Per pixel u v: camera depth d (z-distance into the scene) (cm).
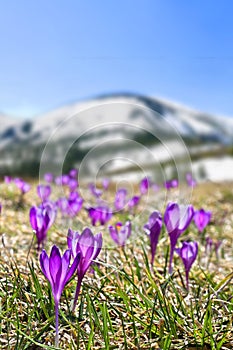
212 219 94
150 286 41
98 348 30
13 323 31
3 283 39
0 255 47
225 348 31
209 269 55
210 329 31
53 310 34
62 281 26
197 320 35
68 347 30
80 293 37
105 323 30
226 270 55
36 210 40
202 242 70
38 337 30
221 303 36
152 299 38
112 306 33
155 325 33
